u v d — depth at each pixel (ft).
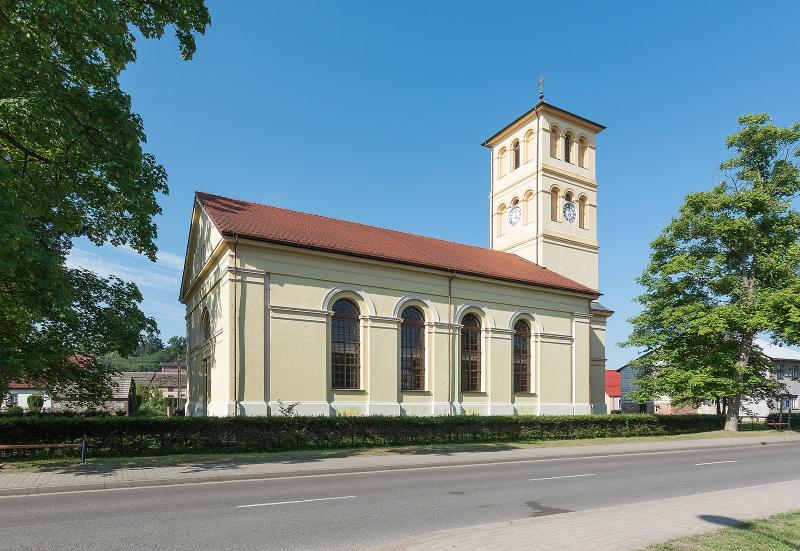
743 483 43.86
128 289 64.08
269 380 73.05
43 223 56.65
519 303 102.22
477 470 51.37
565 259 127.24
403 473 48.85
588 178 134.62
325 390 77.77
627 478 46.24
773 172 110.22
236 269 72.33
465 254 111.14
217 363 77.25
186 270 109.29
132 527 27.32
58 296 46.11
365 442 67.21
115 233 58.85
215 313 80.07
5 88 43.29
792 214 105.40
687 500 33.37
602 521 27.30
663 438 91.91
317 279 79.36
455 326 93.04
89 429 53.06
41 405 148.05
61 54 48.55
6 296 52.37
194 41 58.18
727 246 110.63
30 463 48.21
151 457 53.01
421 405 87.04
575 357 109.09
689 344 110.93
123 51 49.24
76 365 62.13
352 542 24.80
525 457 61.26
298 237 79.66
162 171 58.65
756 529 25.30
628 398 119.44
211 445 58.03
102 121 49.65
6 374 53.16
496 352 97.60
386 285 86.28
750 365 111.96
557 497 36.73
